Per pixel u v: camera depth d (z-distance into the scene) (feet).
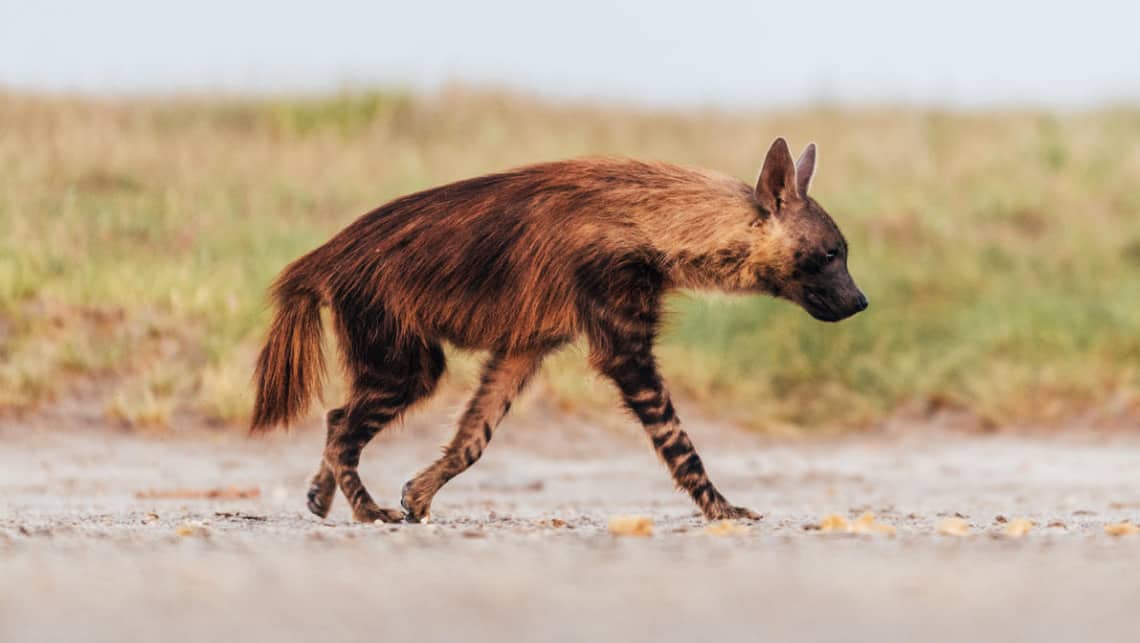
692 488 50.98
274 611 25.44
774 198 51.75
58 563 32.50
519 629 23.45
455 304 49.90
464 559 33.40
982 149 129.90
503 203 50.19
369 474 73.87
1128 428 90.33
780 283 52.37
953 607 26.08
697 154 127.54
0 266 85.56
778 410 91.09
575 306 50.01
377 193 112.37
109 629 23.38
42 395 78.89
